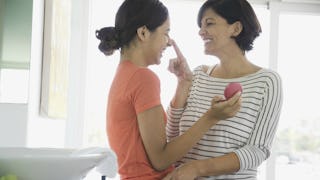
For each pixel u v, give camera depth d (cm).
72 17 258
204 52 130
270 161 276
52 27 200
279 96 121
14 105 178
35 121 191
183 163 126
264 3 283
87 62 281
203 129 112
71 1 252
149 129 109
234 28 127
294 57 282
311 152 283
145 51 117
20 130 178
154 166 113
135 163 113
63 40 225
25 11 180
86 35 279
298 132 282
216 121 112
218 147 122
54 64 205
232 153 118
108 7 284
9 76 178
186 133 111
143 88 109
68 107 261
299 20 285
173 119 133
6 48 179
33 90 187
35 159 94
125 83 112
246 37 128
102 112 283
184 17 274
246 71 128
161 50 118
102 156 98
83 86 279
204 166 115
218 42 127
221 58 130
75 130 276
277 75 123
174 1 282
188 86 134
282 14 284
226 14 125
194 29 270
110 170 100
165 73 235
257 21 130
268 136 121
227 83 126
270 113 120
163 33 117
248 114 121
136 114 111
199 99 129
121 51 119
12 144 177
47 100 199
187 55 266
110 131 118
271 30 279
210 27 127
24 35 179
